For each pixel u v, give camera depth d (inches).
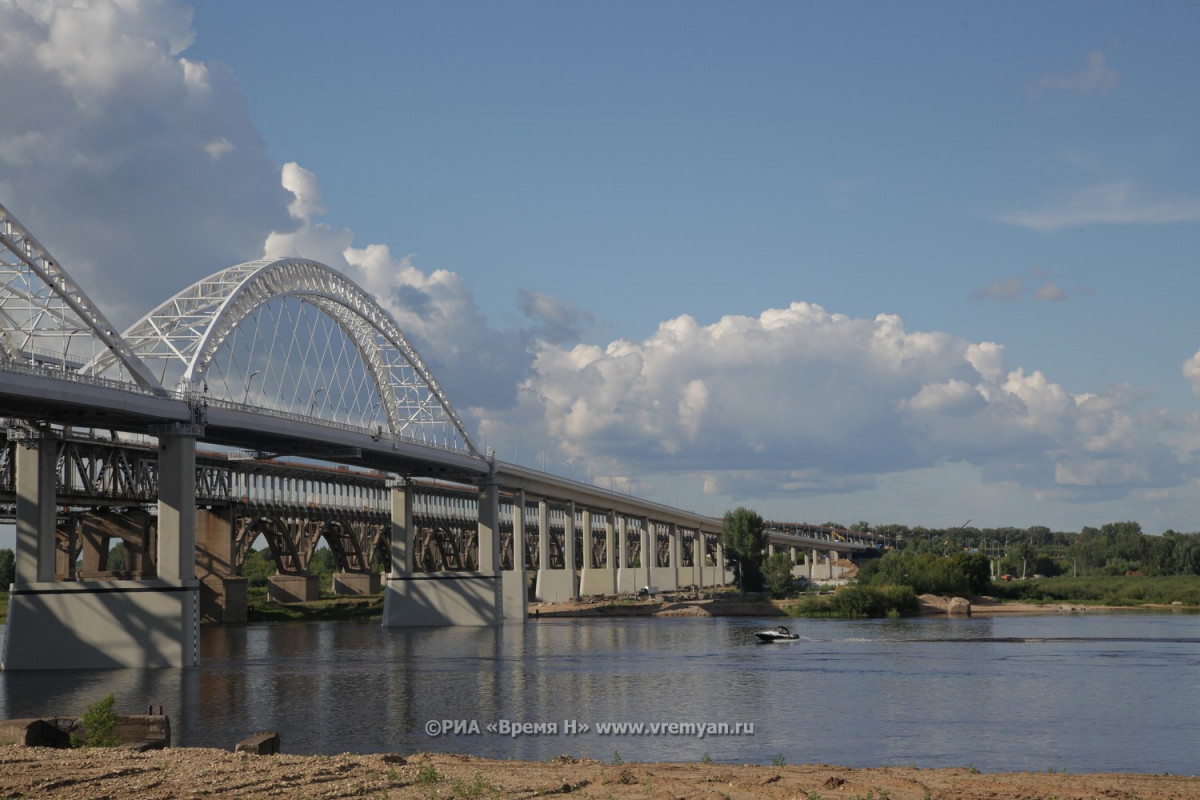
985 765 2041.1
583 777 1485.0
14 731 1699.1
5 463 4672.7
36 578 4001.0
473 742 2271.2
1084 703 2837.1
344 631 5974.4
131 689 3250.5
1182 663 3816.4
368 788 1358.3
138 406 3841.0
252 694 3097.9
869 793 1375.5
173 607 3951.8
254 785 1359.5
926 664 3809.1
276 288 5349.4
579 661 4001.0
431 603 6574.8
